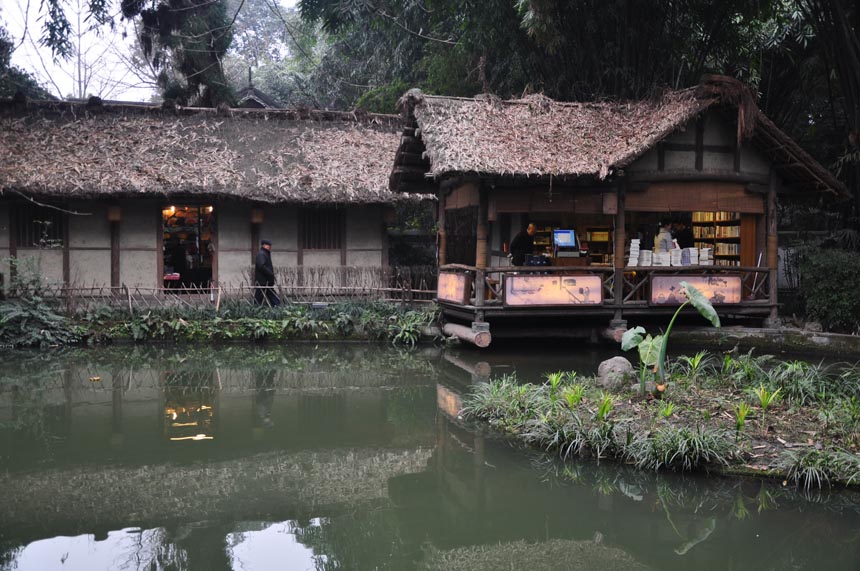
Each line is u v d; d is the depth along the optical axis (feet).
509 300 41.01
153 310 46.88
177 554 16.31
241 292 54.08
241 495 20.06
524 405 27.20
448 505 19.49
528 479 21.43
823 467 20.35
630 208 42.80
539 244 49.21
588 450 23.40
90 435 25.29
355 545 17.11
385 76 89.10
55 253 51.93
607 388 28.45
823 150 56.49
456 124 40.37
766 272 44.83
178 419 27.73
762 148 43.98
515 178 38.99
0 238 51.06
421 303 52.90
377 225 57.47
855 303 41.39
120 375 35.91
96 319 45.57
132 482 20.80
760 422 23.94
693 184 43.55
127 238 53.16
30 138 51.72
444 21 64.49
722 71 56.24
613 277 42.68
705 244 51.39
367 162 55.83
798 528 18.01
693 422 23.61
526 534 17.85
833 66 45.57
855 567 16.02
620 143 40.93
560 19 46.80
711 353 41.42
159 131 55.16
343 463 22.91
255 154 54.75
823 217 57.06
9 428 26.07
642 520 18.58
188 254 60.64
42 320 43.96
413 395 32.27
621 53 48.14
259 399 31.30
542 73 54.08
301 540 17.30
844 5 43.29
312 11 56.13
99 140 52.85
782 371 28.96
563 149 40.42
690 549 17.02
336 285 55.57
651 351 26.68
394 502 19.80
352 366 38.96
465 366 38.11
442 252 48.80
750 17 46.98
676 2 47.34
